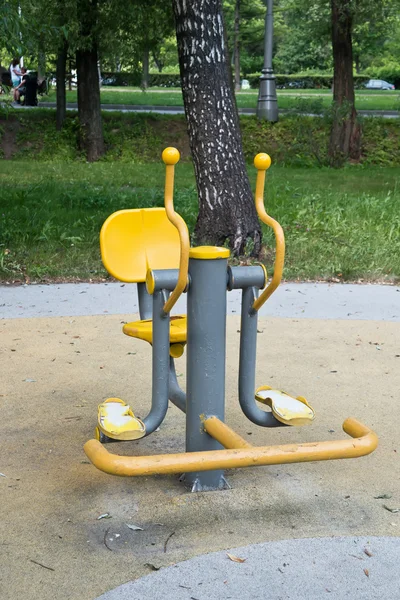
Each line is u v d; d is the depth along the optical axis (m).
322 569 2.59
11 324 6.09
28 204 11.97
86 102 22.36
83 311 6.54
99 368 4.96
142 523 2.94
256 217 8.97
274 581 2.52
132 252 3.66
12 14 9.21
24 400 4.34
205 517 2.97
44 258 8.49
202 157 8.85
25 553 2.72
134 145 23.36
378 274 8.21
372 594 2.45
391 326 6.22
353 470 3.46
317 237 9.86
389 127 23.84
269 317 6.44
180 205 12.14
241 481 3.32
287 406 3.14
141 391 4.53
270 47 23.62
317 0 24.88
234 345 5.57
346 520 2.96
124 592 2.46
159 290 3.01
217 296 3.03
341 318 6.46
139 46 22.73
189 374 3.12
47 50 19.45
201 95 8.77
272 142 23.33
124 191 14.04
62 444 3.73
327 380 4.79
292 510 3.04
